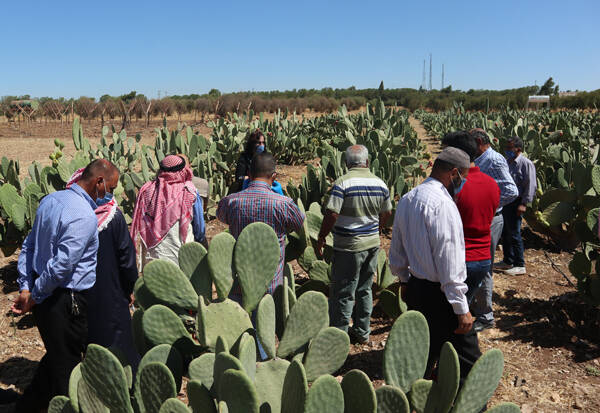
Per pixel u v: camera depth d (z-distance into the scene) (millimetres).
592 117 24797
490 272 3619
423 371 1865
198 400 1680
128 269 2719
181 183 3248
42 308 2432
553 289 4660
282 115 17250
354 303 3850
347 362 3443
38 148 18406
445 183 2391
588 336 3717
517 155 4762
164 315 2006
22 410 2627
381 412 1693
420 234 2346
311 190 6156
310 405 1510
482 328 3771
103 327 2613
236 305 2145
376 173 6672
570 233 5754
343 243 3359
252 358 1823
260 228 2152
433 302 2424
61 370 2510
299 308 1985
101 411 1870
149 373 1701
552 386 3129
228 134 11672
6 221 4988
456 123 26656
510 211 4938
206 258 2227
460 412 1772
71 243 2320
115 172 2588
